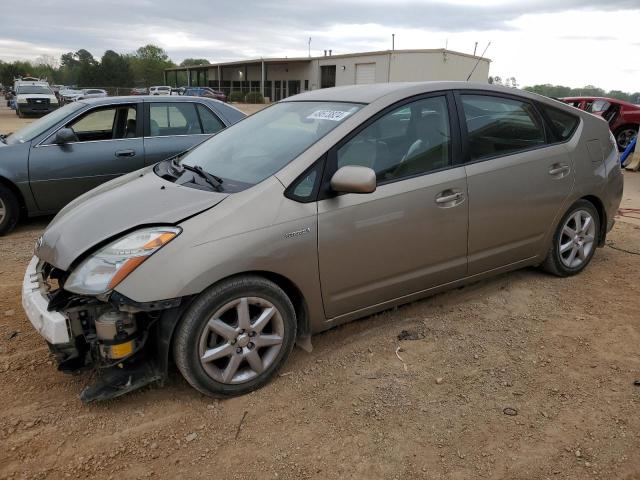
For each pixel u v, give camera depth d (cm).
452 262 368
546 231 420
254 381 300
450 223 355
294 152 319
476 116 376
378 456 254
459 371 321
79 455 255
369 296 337
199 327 274
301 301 315
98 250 277
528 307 404
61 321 270
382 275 336
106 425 276
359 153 322
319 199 304
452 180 352
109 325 270
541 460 251
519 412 284
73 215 313
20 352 343
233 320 293
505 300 414
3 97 6588
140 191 322
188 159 385
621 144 1380
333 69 4559
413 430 271
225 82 6406
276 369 309
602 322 382
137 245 268
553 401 293
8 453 256
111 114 645
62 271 298
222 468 248
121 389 276
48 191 606
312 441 264
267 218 287
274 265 289
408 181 336
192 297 271
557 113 428
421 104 353
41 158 597
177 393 302
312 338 359
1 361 332
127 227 279
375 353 341
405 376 316
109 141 635
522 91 410
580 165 428
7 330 372
